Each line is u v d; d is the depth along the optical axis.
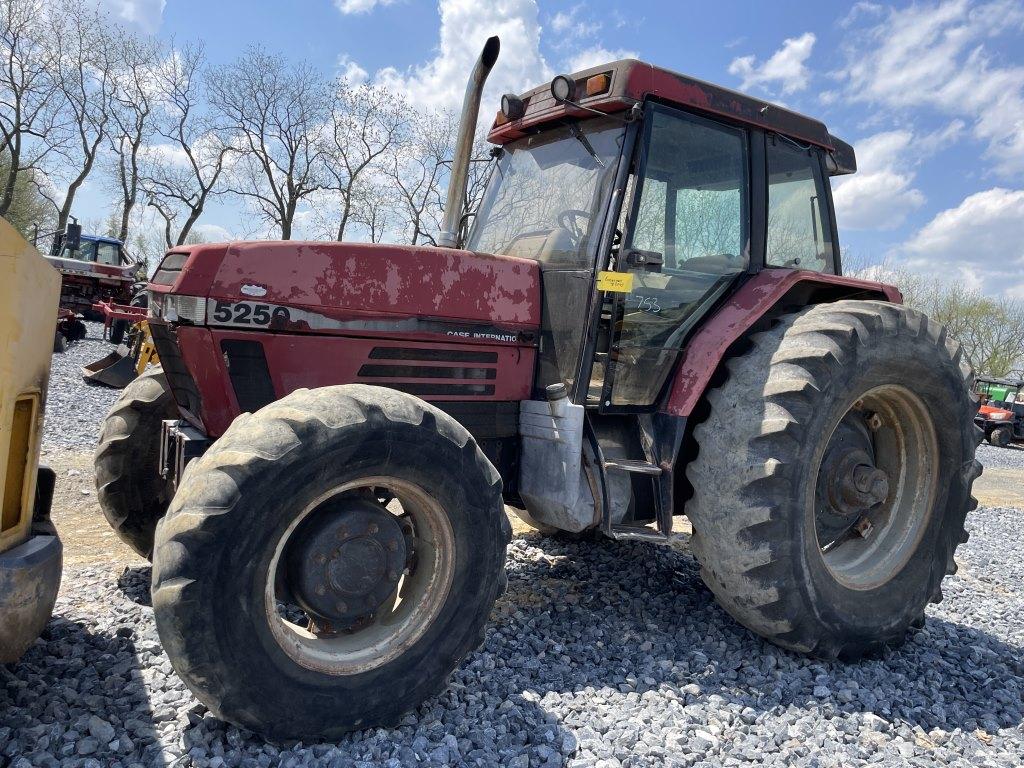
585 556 4.30
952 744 2.54
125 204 29.53
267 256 2.72
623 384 3.18
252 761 2.03
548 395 3.07
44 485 2.71
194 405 2.86
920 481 3.44
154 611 1.99
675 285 3.30
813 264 3.79
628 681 2.71
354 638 2.34
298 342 2.78
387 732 2.26
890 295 3.73
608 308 3.10
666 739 2.33
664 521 3.08
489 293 3.13
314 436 2.12
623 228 3.09
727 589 2.97
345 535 2.26
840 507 3.27
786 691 2.78
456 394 3.10
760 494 2.87
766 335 3.21
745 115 3.44
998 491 9.78
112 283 16.66
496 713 2.41
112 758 2.01
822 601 2.98
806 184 3.77
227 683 2.00
